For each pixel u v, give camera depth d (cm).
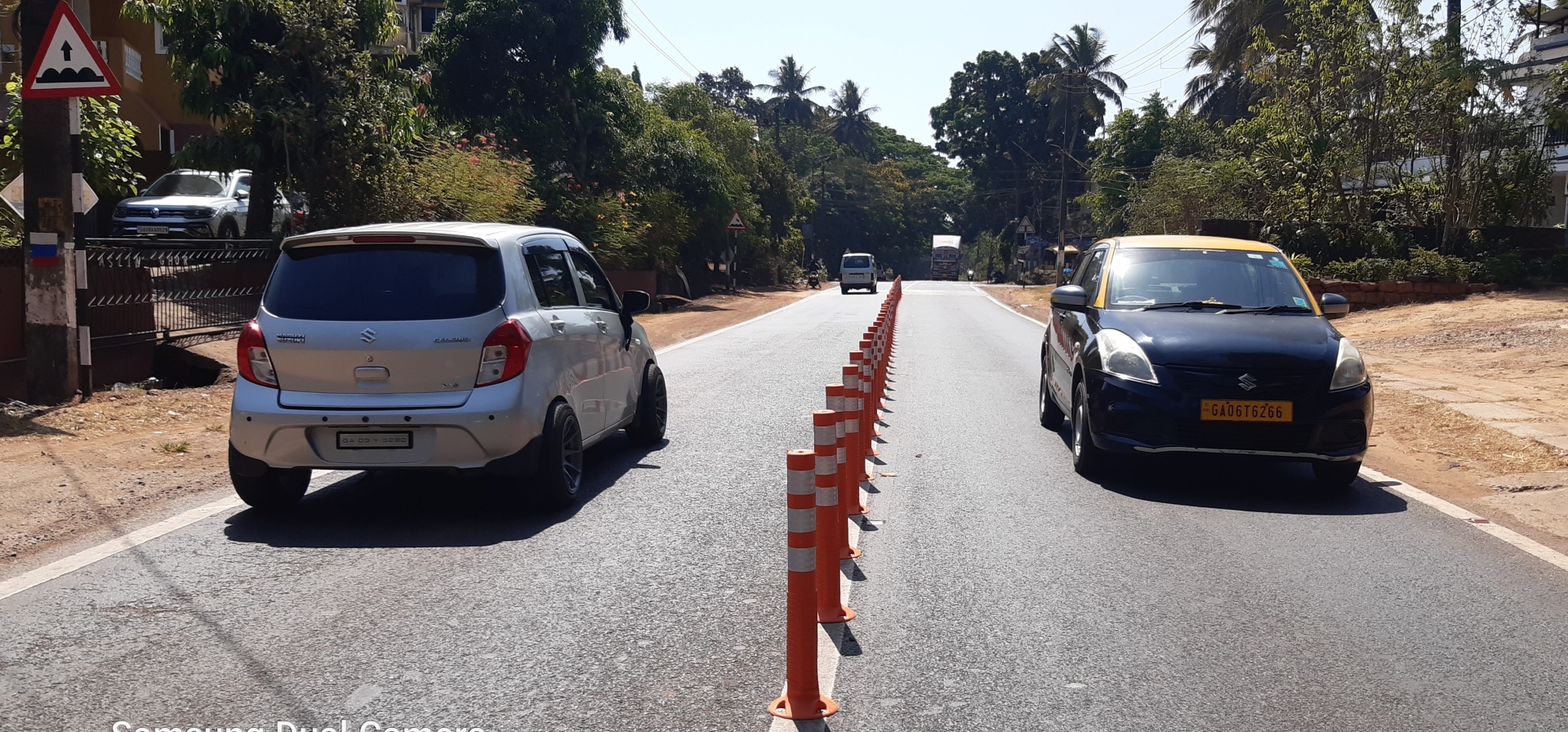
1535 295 1947
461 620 475
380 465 631
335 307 643
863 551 596
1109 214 5122
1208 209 3114
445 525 642
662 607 495
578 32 2767
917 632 468
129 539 603
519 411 639
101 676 410
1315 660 436
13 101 1407
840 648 448
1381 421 1062
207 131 2559
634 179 3161
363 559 569
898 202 9462
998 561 577
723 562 568
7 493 688
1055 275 5947
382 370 631
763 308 3259
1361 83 2302
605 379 790
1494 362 1388
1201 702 395
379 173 1775
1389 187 2378
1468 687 410
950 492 746
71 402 1033
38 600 498
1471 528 656
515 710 383
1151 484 777
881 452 897
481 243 663
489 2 2677
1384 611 497
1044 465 845
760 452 885
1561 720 382
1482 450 907
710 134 4681
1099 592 523
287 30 1683
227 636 453
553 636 457
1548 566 573
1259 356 739
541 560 569
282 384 640
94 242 1389
